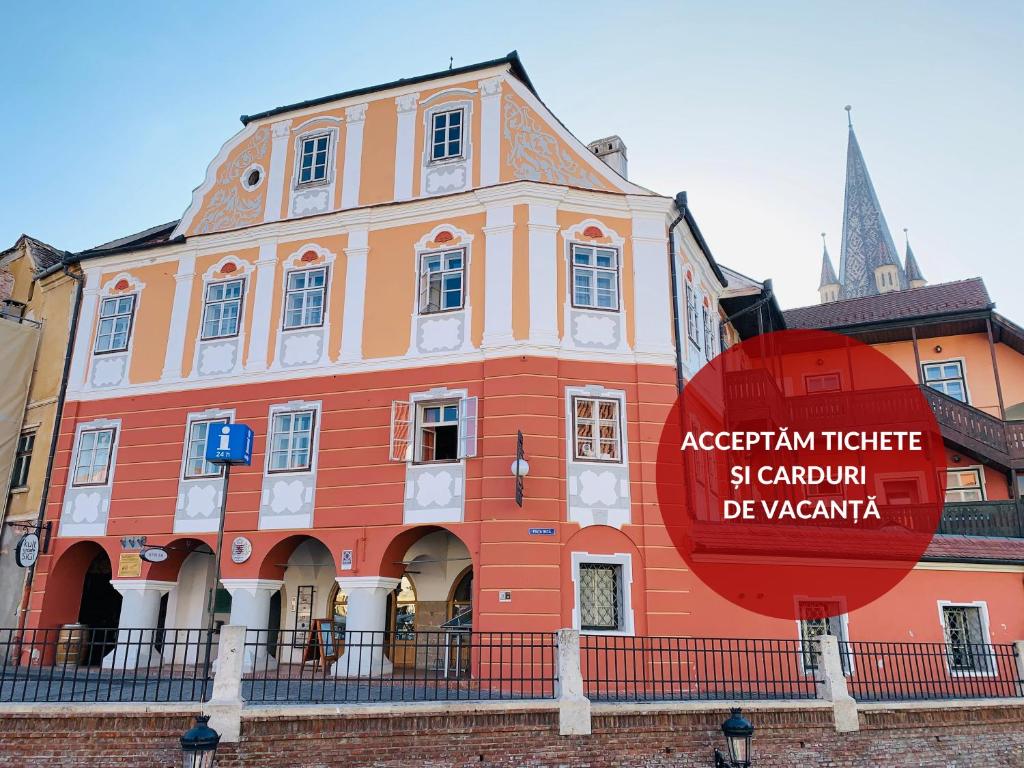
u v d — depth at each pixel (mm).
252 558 17938
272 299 19703
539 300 17562
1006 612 17391
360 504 17484
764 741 12102
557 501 16312
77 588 20188
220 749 9977
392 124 20234
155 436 19766
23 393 22641
